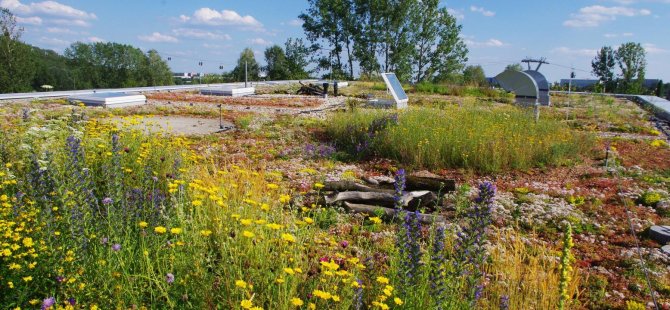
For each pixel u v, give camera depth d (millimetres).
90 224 4000
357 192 6539
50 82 80625
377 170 9438
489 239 5527
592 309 4168
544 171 9336
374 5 54375
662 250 5406
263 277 3400
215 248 4059
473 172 9148
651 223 6301
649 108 22375
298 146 11164
